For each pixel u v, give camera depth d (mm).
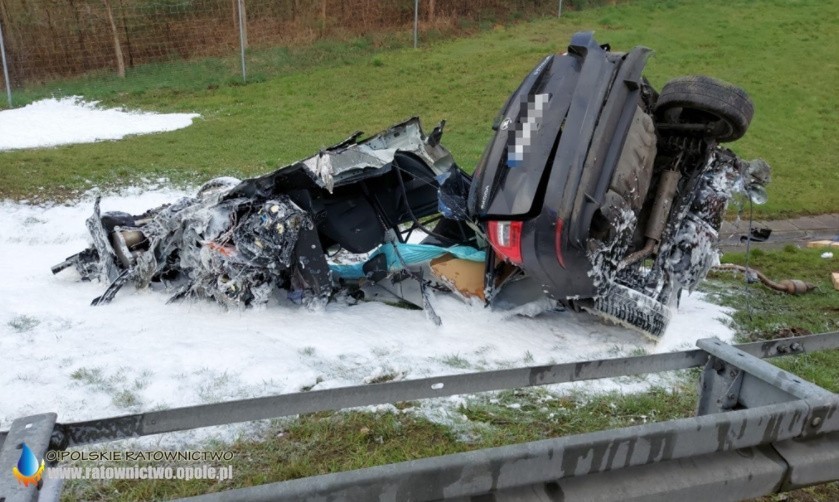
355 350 4918
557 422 4090
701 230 5566
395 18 23609
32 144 13117
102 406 3984
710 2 27938
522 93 5184
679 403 4406
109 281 5910
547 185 4734
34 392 4082
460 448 3742
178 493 3250
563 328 5613
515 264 5062
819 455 2590
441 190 5504
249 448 3639
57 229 8312
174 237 5723
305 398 2611
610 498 2271
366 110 16609
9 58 18906
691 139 5652
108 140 13672
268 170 11555
